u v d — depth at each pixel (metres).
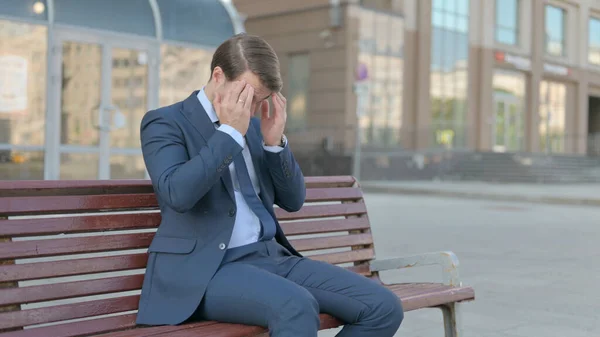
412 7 26.00
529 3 32.34
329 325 2.55
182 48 12.71
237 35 2.56
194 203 2.38
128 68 12.09
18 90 10.93
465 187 20.59
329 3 24.02
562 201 15.87
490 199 17.11
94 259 2.50
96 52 11.72
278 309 2.29
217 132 2.41
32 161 11.09
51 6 11.15
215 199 2.53
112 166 11.98
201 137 2.57
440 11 27.22
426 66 26.38
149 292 2.49
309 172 24.14
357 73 23.72
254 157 2.76
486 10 29.48
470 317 4.43
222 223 2.52
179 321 2.41
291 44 25.28
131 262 2.59
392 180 24.70
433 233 9.09
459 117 28.25
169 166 2.43
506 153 27.42
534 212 12.88
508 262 6.71
